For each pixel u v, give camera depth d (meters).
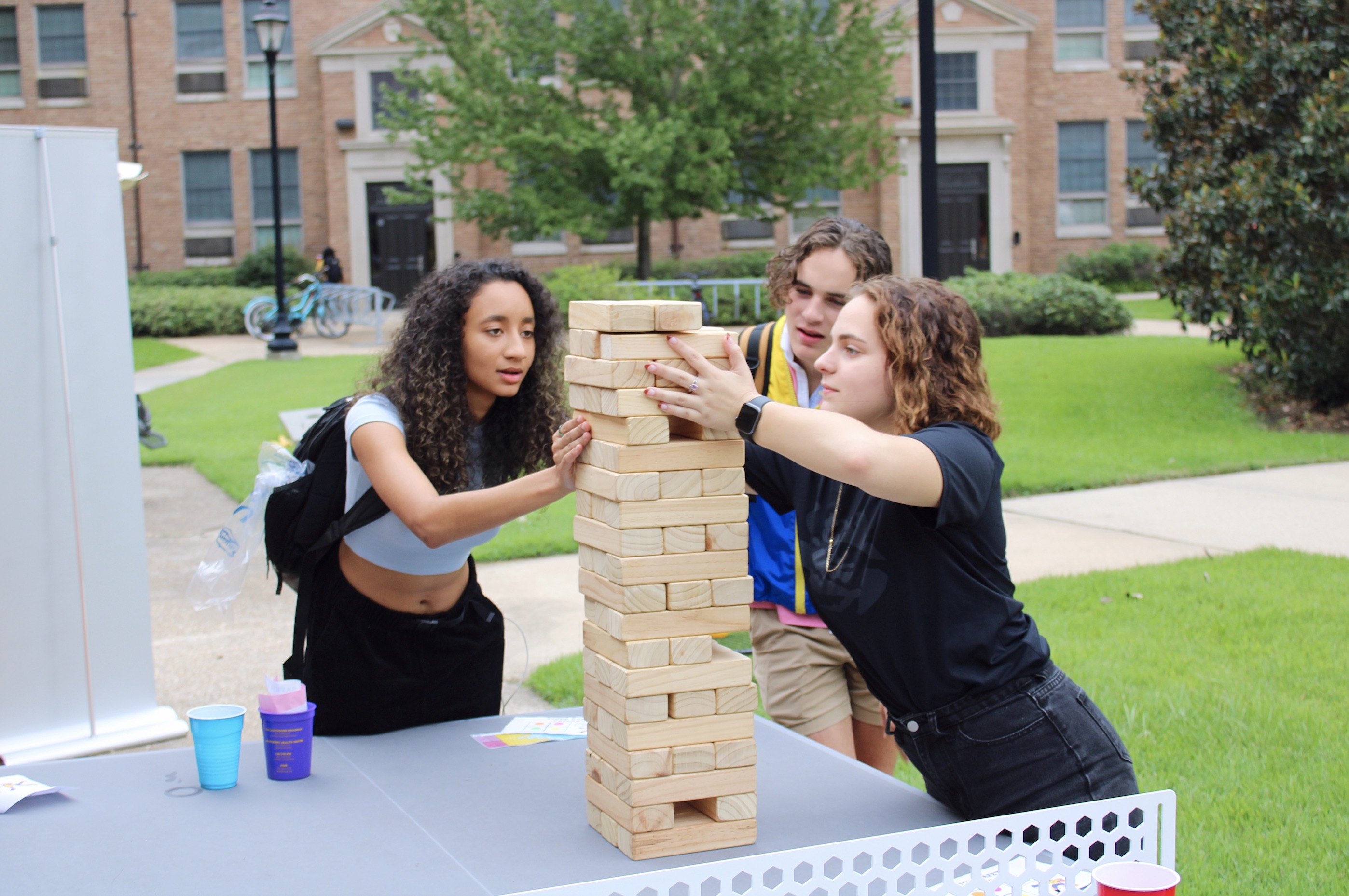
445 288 2.37
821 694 2.76
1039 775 1.88
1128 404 11.02
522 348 2.42
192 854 1.76
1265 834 3.26
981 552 1.89
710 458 1.73
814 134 19.81
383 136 25.64
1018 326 17.09
